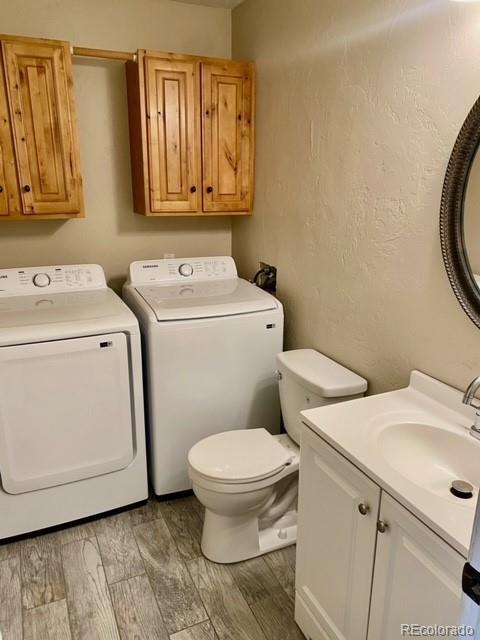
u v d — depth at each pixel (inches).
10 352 70.7
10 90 81.6
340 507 52.0
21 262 102.0
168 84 92.5
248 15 99.7
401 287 65.6
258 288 100.3
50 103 84.9
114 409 81.0
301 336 93.4
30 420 74.6
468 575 26.0
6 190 85.4
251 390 92.4
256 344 90.4
